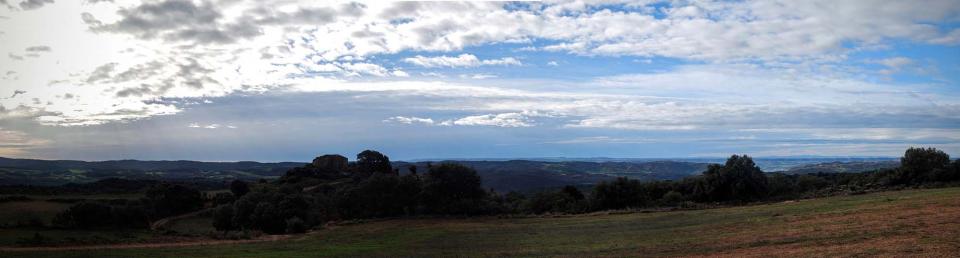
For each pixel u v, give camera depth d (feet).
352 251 141.18
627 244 130.82
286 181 377.71
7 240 154.40
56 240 154.40
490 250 134.51
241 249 145.28
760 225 143.95
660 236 142.92
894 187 228.84
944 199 148.66
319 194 303.27
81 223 197.57
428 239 170.30
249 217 212.64
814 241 108.58
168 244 157.17
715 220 168.04
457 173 260.83
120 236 172.76
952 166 225.35
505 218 232.73
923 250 86.48
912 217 123.85
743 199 245.45
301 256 130.21
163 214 284.20
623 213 223.51
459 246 147.43
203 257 126.72
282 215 210.38
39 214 224.94
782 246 107.24
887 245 94.48
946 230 103.30
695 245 119.65
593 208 257.96
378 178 261.85
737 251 106.11
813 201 199.82
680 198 258.78
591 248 127.24
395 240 170.30
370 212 256.93
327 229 216.33
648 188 290.56
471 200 259.39
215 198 324.60
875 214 136.36
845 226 123.34
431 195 255.29
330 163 422.00
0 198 261.03
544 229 183.83
